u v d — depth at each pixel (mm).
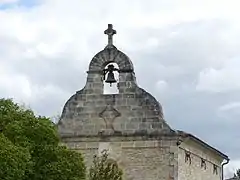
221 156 59281
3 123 37062
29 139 36688
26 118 37500
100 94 47219
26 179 35469
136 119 46188
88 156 46500
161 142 45438
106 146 46312
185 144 47406
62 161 37125
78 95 47625
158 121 45750
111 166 44938
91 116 47062
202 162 53250
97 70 47500
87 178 44781
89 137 46688
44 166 36469
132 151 45844
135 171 45500
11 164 33312
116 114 46625
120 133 46188
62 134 47094
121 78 47000
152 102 46156
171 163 45031
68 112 47531
